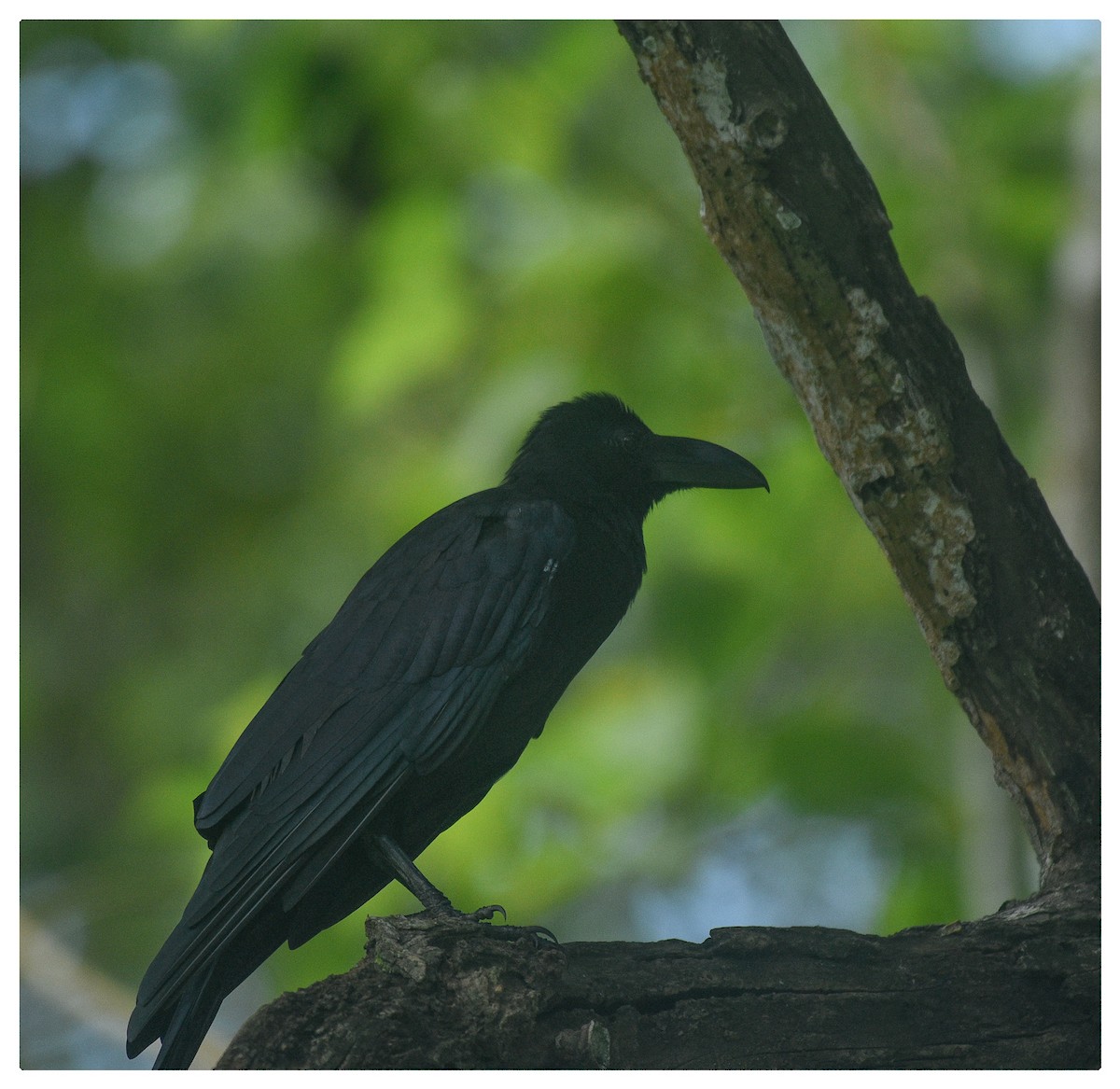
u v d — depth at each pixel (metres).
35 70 15.87
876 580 11.39
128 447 16.05
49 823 16.34
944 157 12.17
